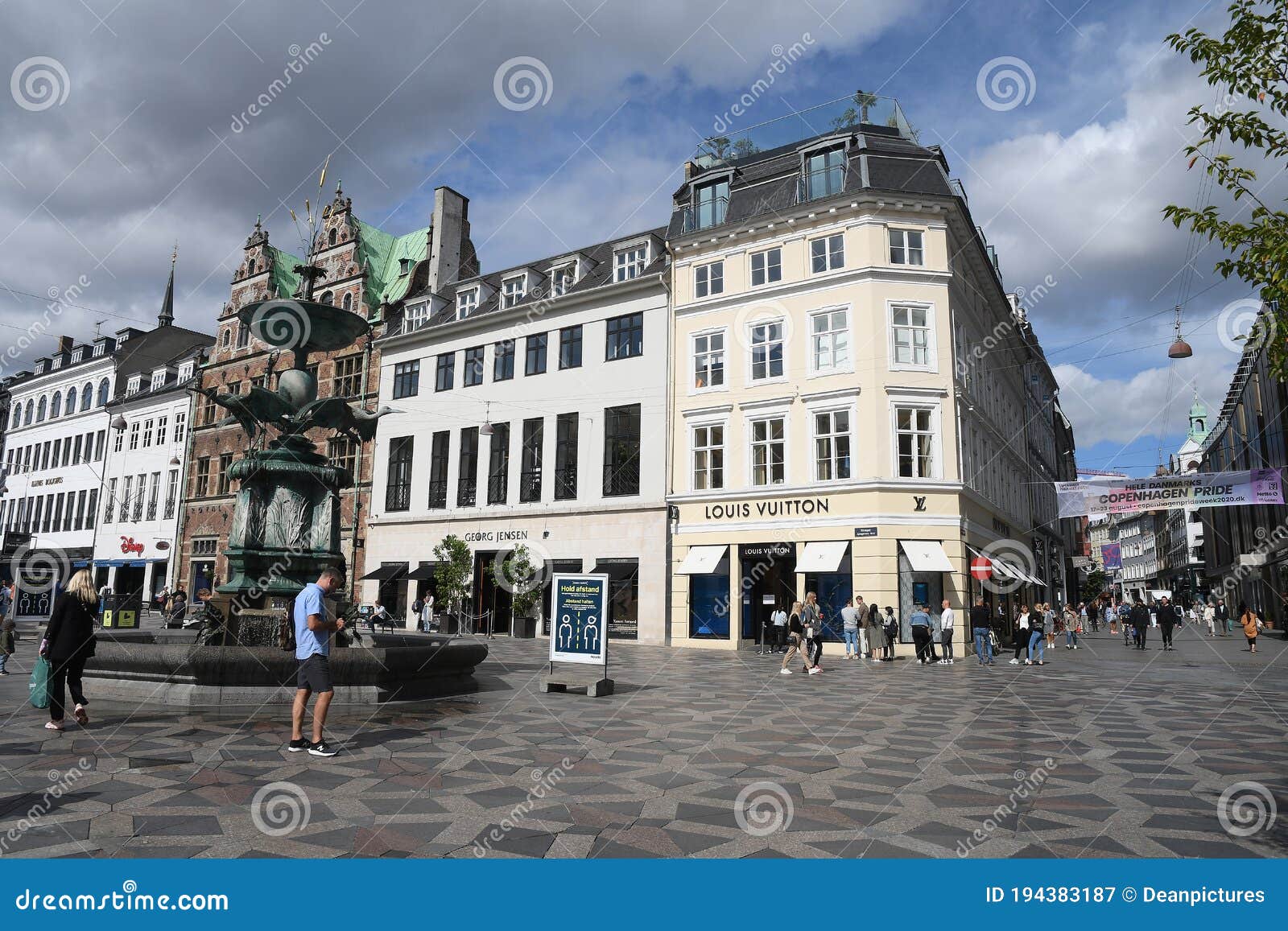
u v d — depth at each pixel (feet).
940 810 18.22
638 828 16.63
